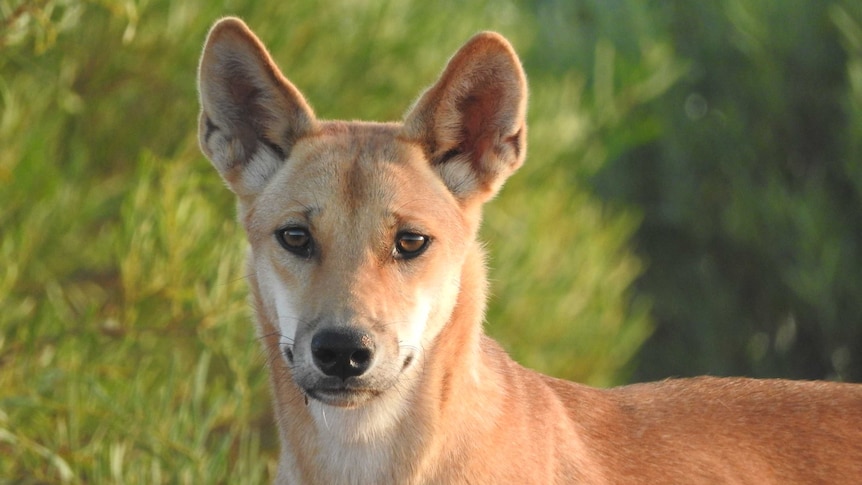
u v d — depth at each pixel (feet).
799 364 136.67
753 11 140.36
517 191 111.45
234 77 54.24
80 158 92.07
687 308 140.87
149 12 93.04
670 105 143.74
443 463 50.21
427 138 52.54
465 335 51.16
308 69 100.68
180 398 81.66
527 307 105.19
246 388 78.89
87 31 91.40
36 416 75.25
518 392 52.29
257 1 97.30
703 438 54.90
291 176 51.83
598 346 109.40
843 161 133.49
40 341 78.02
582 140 121.39
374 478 50.98
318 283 48.91
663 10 149.38
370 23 104.47
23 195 85.25
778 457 55.01
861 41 130.11
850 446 55.52
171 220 78.38
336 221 49.62
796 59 139.03
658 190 144.77
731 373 138.10
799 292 131.54
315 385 48.11
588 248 113.29
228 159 54.80
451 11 113.80
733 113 140.56
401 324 48.83
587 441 53.62
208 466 73.92
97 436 74.43
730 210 137.28
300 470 52.54
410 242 49.90
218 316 77.82
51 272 88.69
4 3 71.82
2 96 86.99
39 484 77.41
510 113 53.42
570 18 154.51
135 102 96.94
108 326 77.97
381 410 50.26
